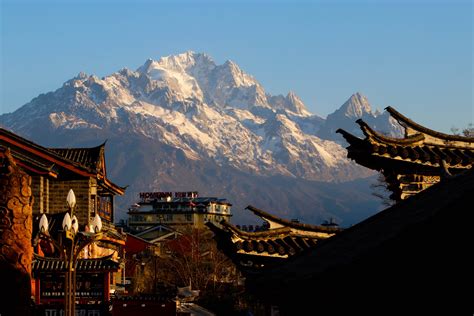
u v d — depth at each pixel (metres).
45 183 77.12
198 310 88.88
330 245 20.17
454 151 28.38
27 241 15.78
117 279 101.88
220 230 30.55
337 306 17.00
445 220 14.14
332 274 16.58
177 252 138.62
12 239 15.59
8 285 15.45
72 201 39.94
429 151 28.03
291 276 18.62
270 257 30.23
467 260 13.67
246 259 30.25
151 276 129.50
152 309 71.31
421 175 28.31
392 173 28.41
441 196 17.66
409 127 28.23
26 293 15.69
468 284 13.58
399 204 19.83
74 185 78.94
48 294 60.41
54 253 67.50
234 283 116.69
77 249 40.69
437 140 28.38
